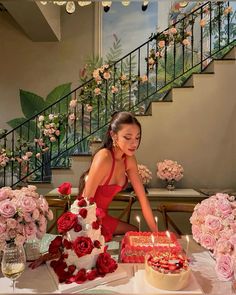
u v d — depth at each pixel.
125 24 5.05
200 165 3.65
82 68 5.17
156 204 3.09
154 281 1.08
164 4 4.83
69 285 1.08
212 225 1.18
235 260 1.03
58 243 1.21
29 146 4.87
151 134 3.66
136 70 5.00
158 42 3.98
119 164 1.89
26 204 1.24
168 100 3.66
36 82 5.25
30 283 1.11
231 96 3.62
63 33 5.17
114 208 2.95
